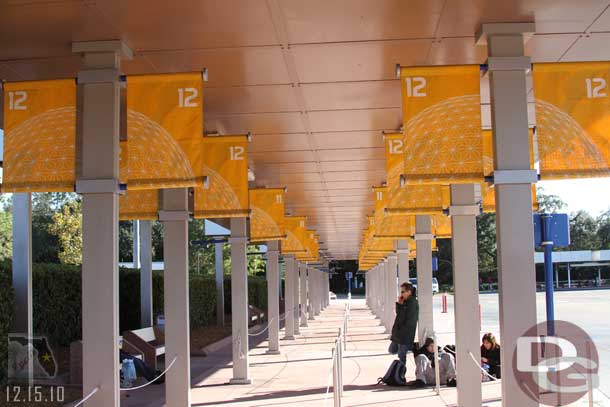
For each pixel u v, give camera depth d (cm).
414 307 1347
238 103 1110
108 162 816
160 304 2205
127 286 2023
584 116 796
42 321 1577
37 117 831
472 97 819
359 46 859
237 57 886
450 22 788
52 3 705
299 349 2202
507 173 796
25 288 1240
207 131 1295
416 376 1325
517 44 802
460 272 1025
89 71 816
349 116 1210
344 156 1575
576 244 9462
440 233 1625
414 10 750
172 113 830
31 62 875
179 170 827
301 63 917
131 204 1152
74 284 1675
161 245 6284
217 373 1630
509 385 781
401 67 825
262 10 738
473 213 1031
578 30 817
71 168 827
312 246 3173
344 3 727
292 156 1566
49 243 4544
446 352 1352
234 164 1193
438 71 822
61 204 4734
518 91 800
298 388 1363
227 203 1188
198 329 2709
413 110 820
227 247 5609
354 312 4716
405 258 2175
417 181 816
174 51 859
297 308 2831
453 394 1208
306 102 1112
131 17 747
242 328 1473
